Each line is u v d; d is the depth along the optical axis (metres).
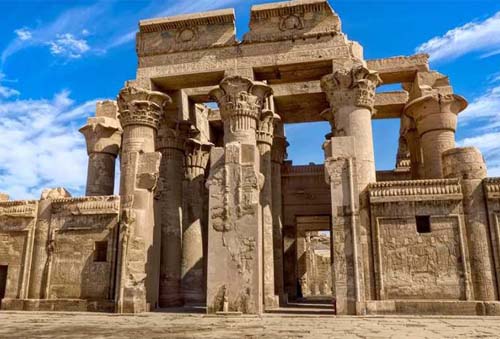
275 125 21.48
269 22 17.14
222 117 16.45
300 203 25.22
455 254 13.41
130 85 17.66
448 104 17.27
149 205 15.88
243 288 13.41
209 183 14.43
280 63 16.56
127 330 9.55
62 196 17.47
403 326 10.20
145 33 18.23
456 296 13.12
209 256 13.83
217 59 17.19
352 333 8.84
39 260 16.25
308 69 16.98
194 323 11.06
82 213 16.20
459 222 13.55
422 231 14.10
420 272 13.49
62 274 15.91
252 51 16.95
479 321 11.30
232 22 17.48
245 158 14.37
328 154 14.70
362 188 14.64
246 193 14.03
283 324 10.71
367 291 13.66
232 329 9.66
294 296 24.39
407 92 21.16
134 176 16.09
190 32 17.78
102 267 15.58
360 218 14.28
